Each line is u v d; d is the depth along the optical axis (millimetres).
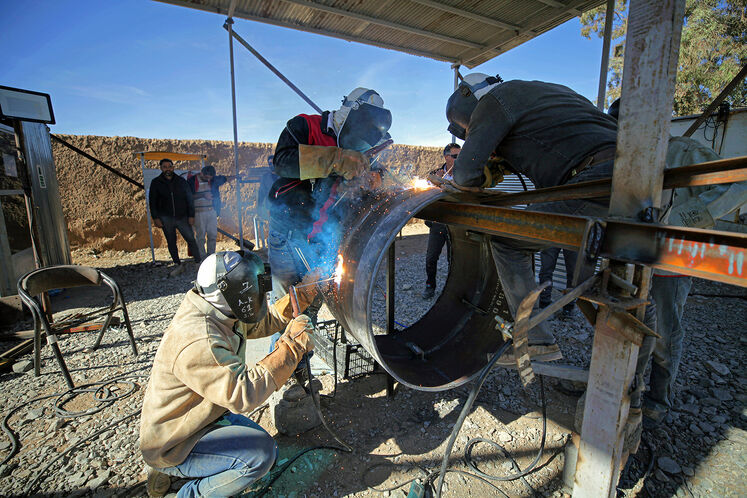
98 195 9242
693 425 2453
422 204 1664
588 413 1503
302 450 2350
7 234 4848
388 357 2680
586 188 1583
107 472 2213
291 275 2717
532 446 2344
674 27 1093
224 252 1729
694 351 3398
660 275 2225
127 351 3773
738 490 1977
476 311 2904
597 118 1916
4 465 2303
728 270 974
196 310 1738
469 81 2258
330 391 2922
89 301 5609
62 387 3146
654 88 1143
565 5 3248
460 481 2102
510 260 2076
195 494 1850
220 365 1622
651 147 1176
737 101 13305
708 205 2186
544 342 2139
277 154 2264
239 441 1786
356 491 2062
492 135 1948
